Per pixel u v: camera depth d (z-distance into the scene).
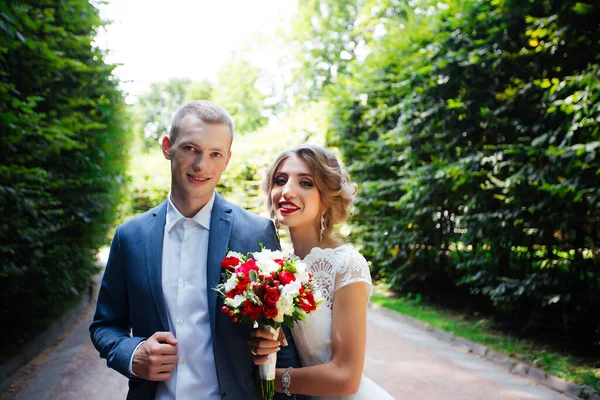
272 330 1.58
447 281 8.68
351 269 1.88
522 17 5.66
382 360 5.07
